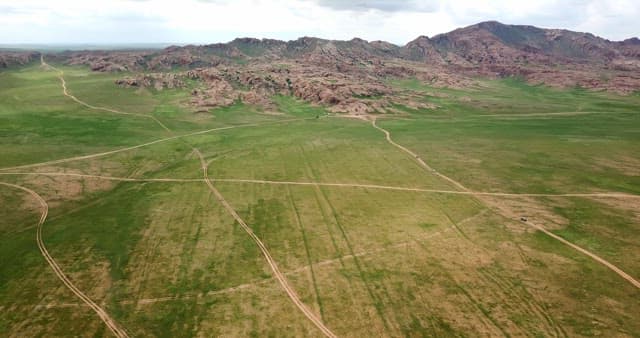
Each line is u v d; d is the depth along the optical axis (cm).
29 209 5812
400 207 6078
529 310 3706
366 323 3534
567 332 3425
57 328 3441
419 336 3378
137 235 5119
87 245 4847
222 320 3553
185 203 6191
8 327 3441
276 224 5484
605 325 3512
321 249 4806
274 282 4134
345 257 4628
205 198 6406
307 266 4434
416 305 3769
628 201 6316
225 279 4178
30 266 4375
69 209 5909
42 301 3791
